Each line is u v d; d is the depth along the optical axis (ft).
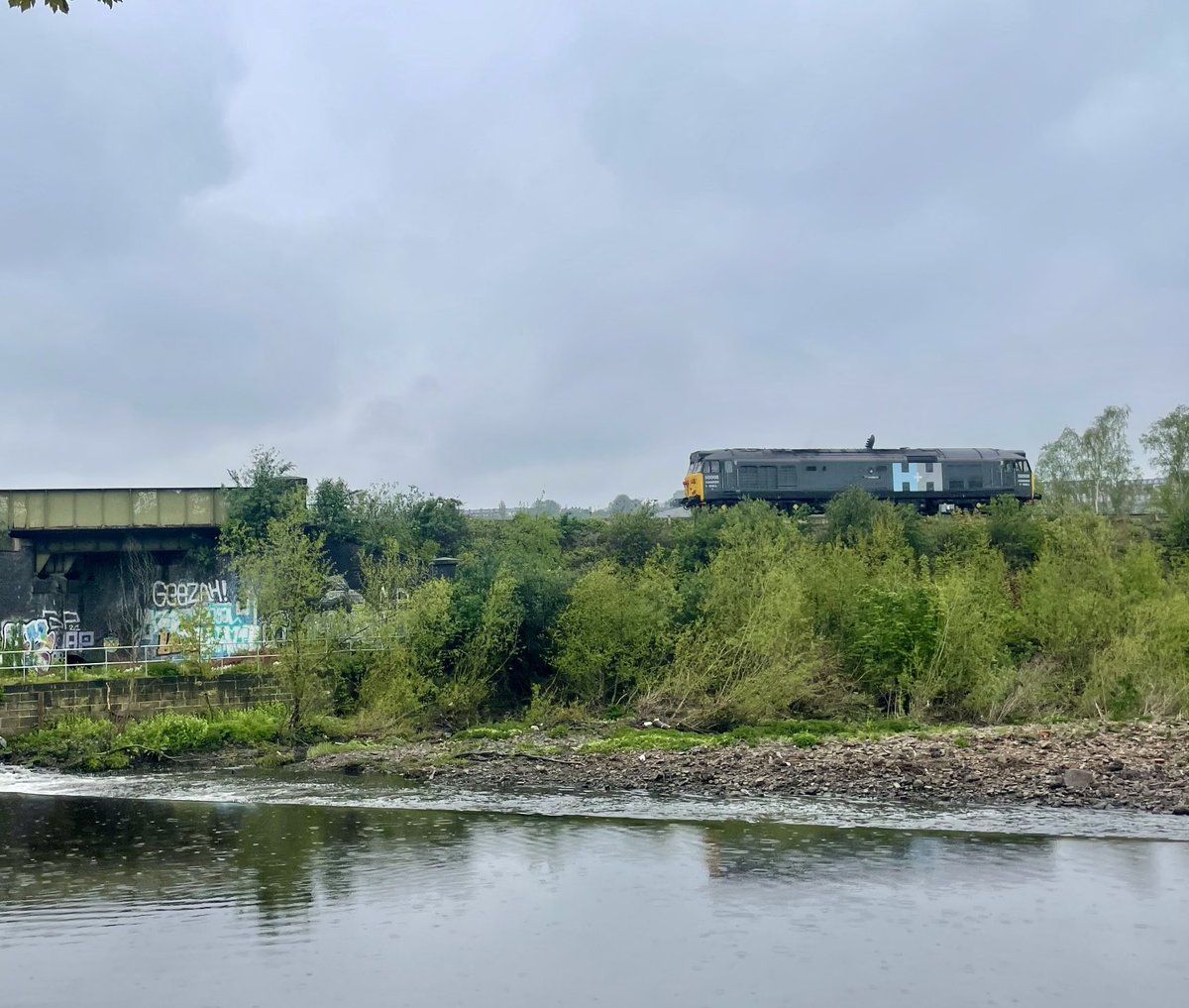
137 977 43.62
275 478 170.30
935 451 252.21
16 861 63.10
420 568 146.72
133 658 146.20
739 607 137.90
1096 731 108.78
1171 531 208.74
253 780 96.48
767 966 44.29
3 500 160.86
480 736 122.31
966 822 72.38
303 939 48.29
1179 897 53.78
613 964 44.68
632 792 86.48
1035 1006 40.16
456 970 44.09
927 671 133.90
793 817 74.95
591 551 203.31
